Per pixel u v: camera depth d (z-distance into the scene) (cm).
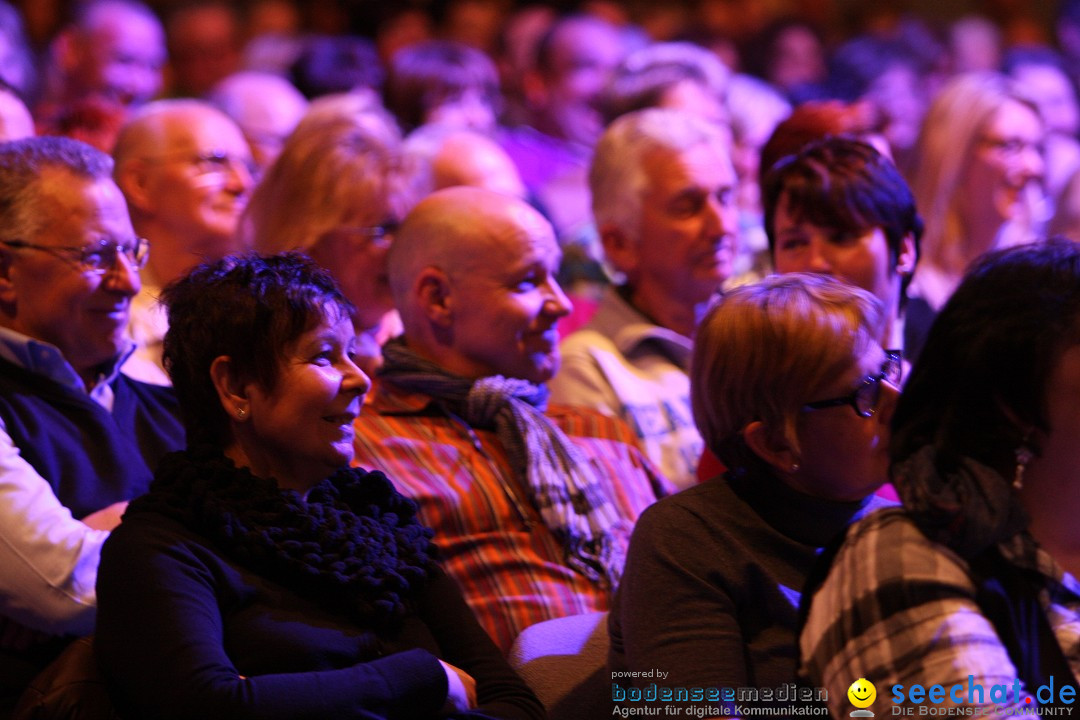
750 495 336
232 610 320
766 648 323
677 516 336
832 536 333
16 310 411
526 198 813
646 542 335
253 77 763
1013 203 714
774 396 323
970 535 264
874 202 455
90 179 416
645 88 778
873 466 326
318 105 652
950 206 716
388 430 457
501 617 429
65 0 1025
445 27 1203
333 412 339
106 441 410
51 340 414
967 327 284
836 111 573
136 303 520
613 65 967
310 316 337
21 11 1030
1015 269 286
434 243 471
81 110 620
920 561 266
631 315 576
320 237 532
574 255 753
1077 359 276
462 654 354
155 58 832
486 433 467
